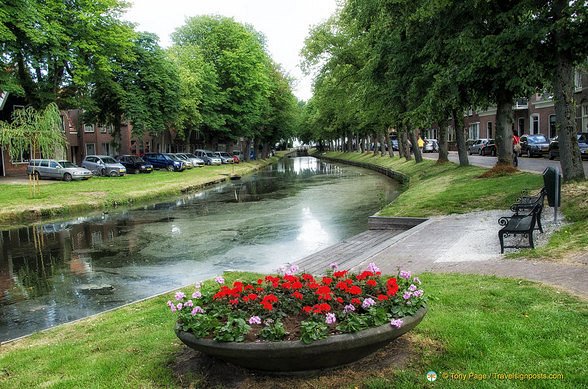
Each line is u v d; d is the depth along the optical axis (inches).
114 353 188.7
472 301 208.4
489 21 573.0
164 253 473.1
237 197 999.6
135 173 1562.5
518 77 542.0
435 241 382.9
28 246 530.3
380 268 311.1
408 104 889.5
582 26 432.8
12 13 951.0
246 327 146.6
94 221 705.6
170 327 219.3
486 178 715.4
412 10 693.9
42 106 1127.0
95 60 1214.3
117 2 1237.1
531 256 283.6
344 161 2662.4
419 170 1192.2
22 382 167.5
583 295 200.5
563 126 470.0
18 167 1460.4
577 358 143.0
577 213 364.8
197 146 2854.3
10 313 305.0
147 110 1471.5
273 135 2947.8
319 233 553.0
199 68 1831.9
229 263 419.5
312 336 139.8
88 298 332.2
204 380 152.3
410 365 151.3
